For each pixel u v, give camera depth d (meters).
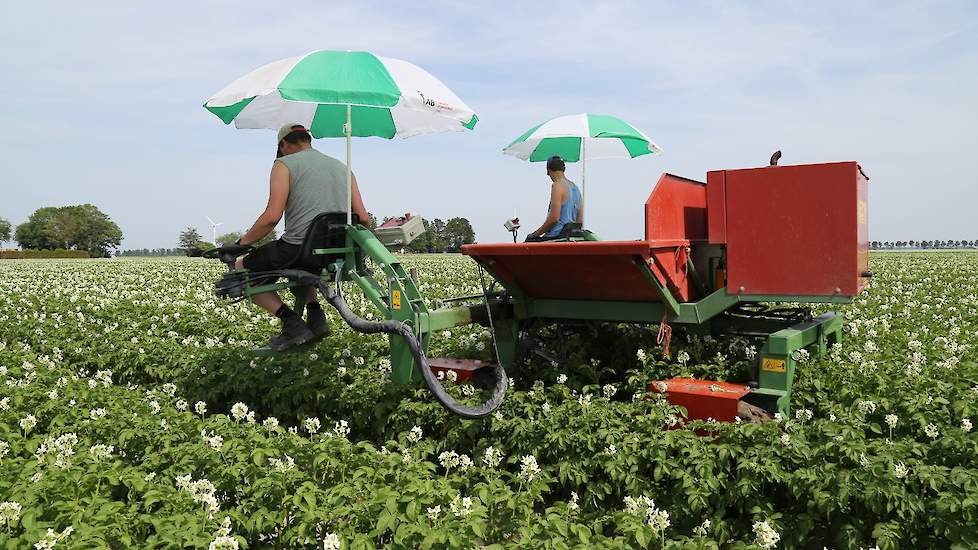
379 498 4.40
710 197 6.55
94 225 155.88
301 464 5.25
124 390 7.43
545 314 7.57
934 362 7.35
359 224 7.41
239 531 4.54
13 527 4.13
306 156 7.28
